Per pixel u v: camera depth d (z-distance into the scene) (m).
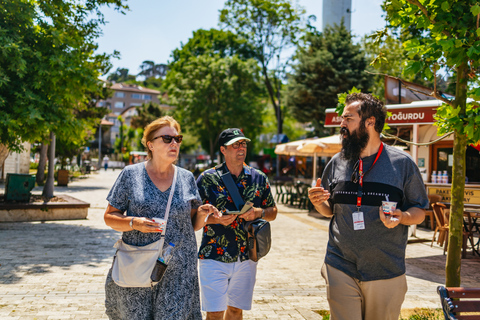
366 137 2.61
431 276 6.29
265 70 37.75
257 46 37.03
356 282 2.60
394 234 2.53
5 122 8.24
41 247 7.35
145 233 2.61
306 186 15.02
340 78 26.12
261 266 6.64
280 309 4.61
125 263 2.55
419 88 12.90
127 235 2.64
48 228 9.35
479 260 7.46
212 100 36.16
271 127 47.84
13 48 8.49
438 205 8.51
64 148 21.34
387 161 2.60
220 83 34.78
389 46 12.93
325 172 2.88
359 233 2.54
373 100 2.65
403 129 12.41
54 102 9.18
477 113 3.06
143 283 2.52
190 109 35.03
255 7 35.00
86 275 5.67
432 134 11.85
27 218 10.38
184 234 2.72
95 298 4.73
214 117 35.38
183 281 2.64
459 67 3.20
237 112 35.12
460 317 2.43
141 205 2.64
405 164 2.60
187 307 2.63
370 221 2.53
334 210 2.74
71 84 9.61
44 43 9.39
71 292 4.92
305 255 7.56
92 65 10.99
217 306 3.09
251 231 3.16
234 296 3.21
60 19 10.11
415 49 3.26
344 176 2.67
